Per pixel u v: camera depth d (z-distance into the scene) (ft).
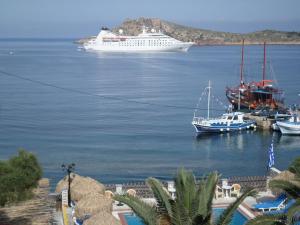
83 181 122.93
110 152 268.21
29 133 314.76
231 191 127.54
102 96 495.41
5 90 529.45
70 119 367.45
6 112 392.68
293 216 77.66
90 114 391.65
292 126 331.16
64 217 110.73
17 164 99.81
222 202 120.88
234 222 109.81
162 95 510.17
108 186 132.87
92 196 110.22
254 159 264.93
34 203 119.55
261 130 350.84
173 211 61.98
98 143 289.94
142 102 460.96
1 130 322.55
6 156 258.37
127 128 338.13
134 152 270.46
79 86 574.15
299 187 79.56
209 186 66.18
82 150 271.08
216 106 446.60
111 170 230.89
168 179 217.36
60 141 293.02
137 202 66.59
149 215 64.75
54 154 261.03
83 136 308.19
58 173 221.25
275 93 438.40
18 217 112.27
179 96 504.02
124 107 431.02
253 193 65.67
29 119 363.76
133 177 219.82
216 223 64.08
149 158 258.37
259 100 427.74
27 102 447.01
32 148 274.77
